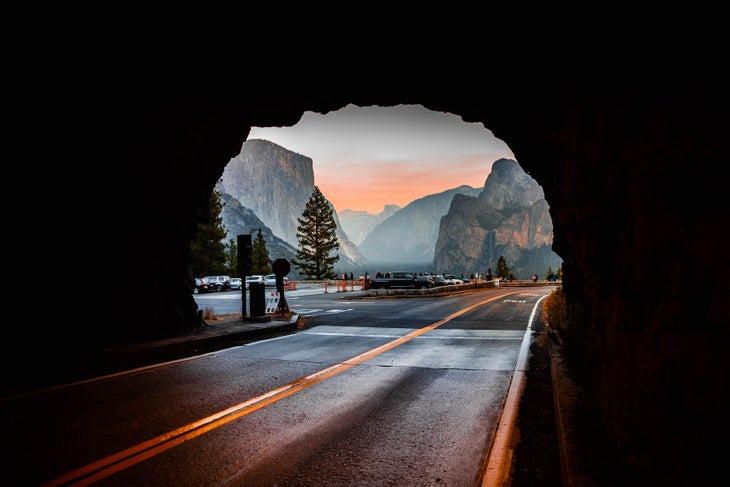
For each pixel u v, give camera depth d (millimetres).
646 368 2904
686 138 2674
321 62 8891
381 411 5938
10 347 7590
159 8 7016
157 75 8703
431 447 4723
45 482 3863
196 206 12352
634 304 3258
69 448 4621
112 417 5609
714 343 2359
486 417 5695
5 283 7551
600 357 4480
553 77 6496
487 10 6070
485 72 8492
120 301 9773
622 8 3348
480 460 4398
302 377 7844
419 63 8867
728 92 2426
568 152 6035
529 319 16859
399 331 13789
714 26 2480
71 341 8672
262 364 8930
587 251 5227
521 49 6684
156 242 10844
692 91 2670
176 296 11648
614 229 3848
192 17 7250
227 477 4008
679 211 2734
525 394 6746
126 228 9914
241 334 12258
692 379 2457
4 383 7137
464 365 8852
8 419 5492
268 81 9633
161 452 4543
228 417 5652
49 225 8266
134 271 10148
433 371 8328
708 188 2514
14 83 7121
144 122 9641
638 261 3139
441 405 6203
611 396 3775
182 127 10531
